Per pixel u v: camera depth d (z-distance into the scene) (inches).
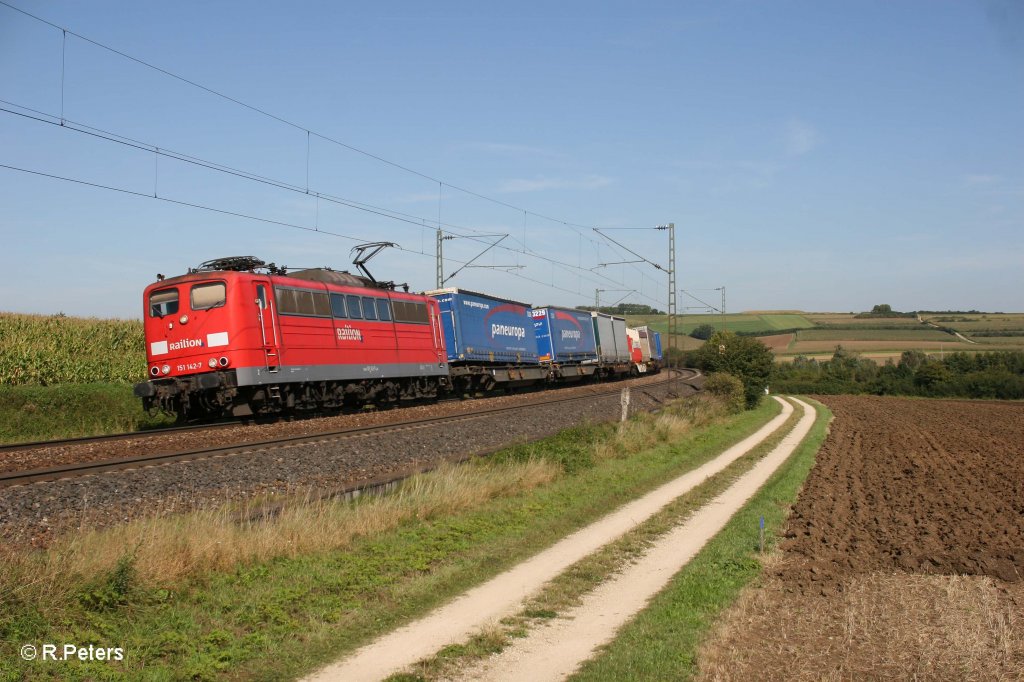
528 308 1860.2
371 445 789.9
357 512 498.0
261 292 926.4
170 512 473.4
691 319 5792.3
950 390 3294.8
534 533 526.9
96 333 1444.4
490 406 1363.2
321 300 1032.2
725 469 912.3
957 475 967.6
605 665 302.8
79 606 314.0
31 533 427.5
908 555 505.7
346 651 313.7
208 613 333.4
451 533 501.7
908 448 1299.2
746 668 307.9
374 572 409.4
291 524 439.2
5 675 261.1
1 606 295.1
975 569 478.9
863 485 872.3
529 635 338.6
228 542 392.5
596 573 436.8
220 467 636.7
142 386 909.8
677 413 1371.8
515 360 1723.7
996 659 324.8
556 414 1215.6
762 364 2034.9
